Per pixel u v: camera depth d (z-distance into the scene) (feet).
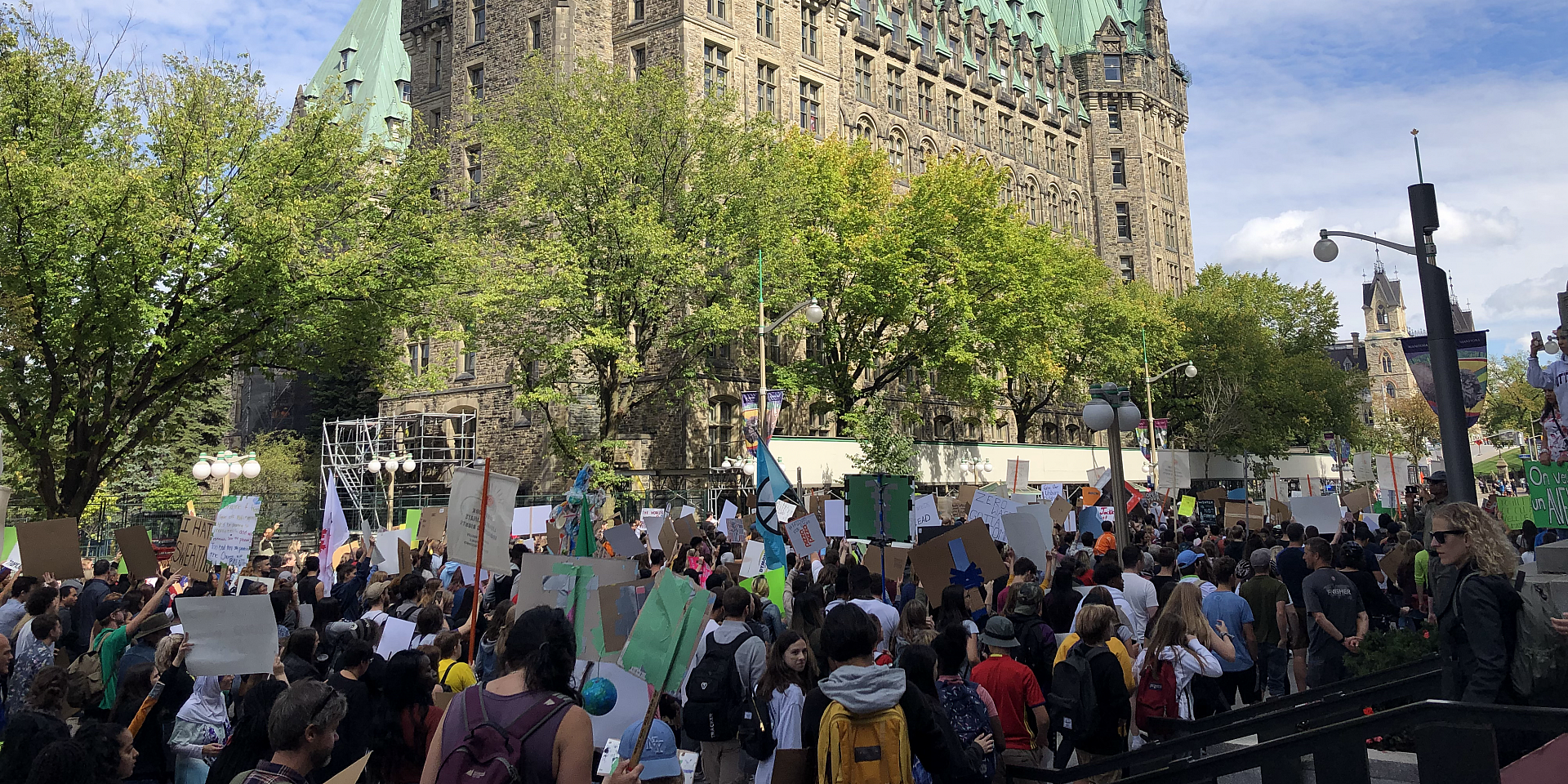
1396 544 55.98
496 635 34.14
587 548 53.93
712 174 124.47
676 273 119.75
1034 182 268.62
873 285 146.41
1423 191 48.83
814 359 169.48
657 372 157.58
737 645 28.14
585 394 153.99
